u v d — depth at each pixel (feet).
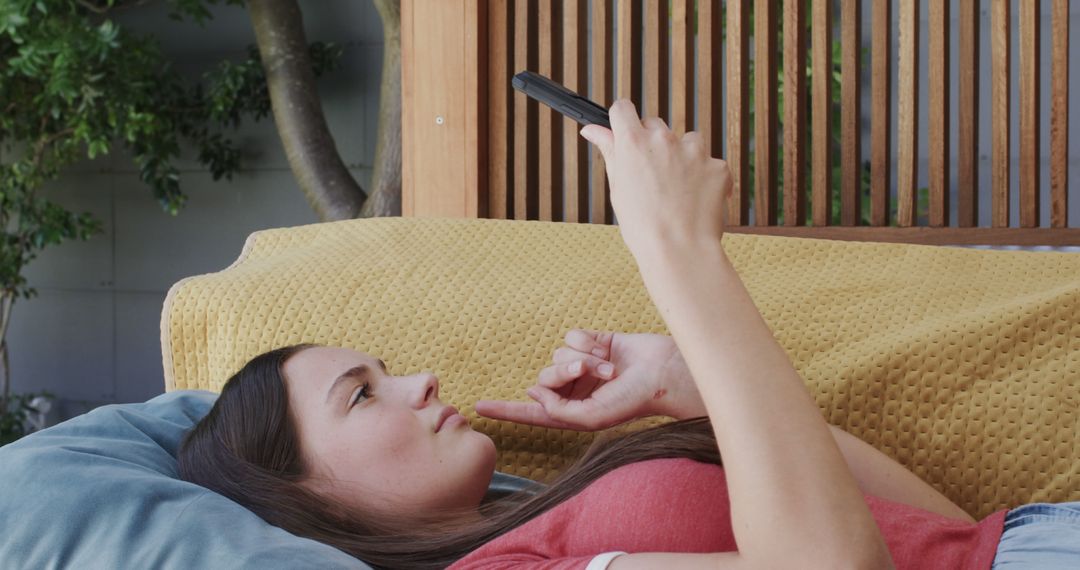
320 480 2.82
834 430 3.19
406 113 6.66
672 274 2.07
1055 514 2.69
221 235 16.52
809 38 10.87
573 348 3.31
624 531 2.28
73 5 14.15
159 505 2.65
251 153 16.26
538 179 6.73
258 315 4.38
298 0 15.74
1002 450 3.54
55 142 16.06
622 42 6.42
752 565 1.88
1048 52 11.51
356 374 2.96
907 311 3.98
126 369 17.19
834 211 11.38
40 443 2.96
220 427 2.97
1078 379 3.57
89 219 16.26
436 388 3.01
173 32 16.53
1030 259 4.21
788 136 6.10
